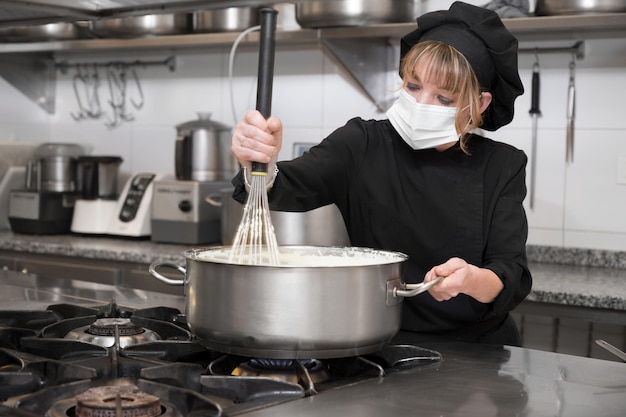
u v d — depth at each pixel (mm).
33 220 3137
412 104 1473
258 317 1032
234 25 2805
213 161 2994
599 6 2270
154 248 2807
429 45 1437
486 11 1457
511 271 1409
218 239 2967
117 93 3490
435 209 1541
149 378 1006
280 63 3100
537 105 2643
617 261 2574
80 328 1314
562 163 2643
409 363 1180
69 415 910
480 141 1602
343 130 1618
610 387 1049
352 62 2723
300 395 965
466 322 1532
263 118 1148
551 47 2629
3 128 3514
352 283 1048
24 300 1574
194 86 3312
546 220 2674
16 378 979
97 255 2768
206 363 1176
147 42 2934
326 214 2439
